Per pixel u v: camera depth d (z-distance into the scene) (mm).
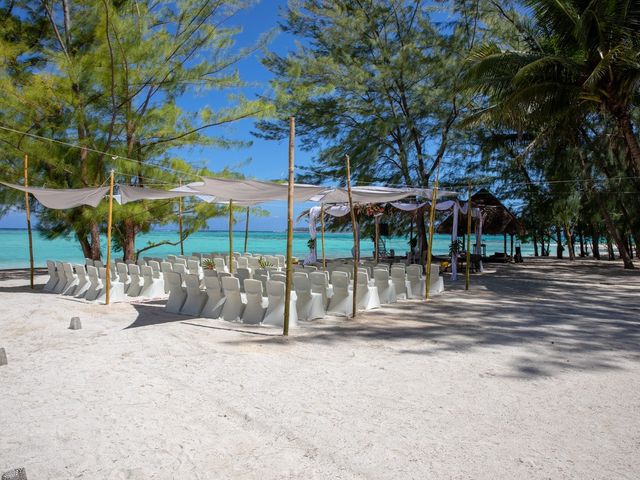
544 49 16281
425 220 23906
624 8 11242
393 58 19375
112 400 4320
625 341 6633
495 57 12969
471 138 22156
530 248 52812
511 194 24078
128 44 14273
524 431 3645
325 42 21641
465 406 4164
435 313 8930
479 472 3016
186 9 15594
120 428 3707
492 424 3777
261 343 6508
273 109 15836
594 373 5133
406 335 7016
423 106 20078
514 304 10062
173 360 5656
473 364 5480
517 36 19328
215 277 8328
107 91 14711
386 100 20578
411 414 3979
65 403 4242
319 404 4215
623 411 4047
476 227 18500
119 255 31578
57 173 14500
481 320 8219
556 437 3537
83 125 14164
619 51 11047
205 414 3990
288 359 5695
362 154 20875
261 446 3396
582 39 11609
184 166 15633
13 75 14875
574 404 4215
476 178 23172
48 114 14219
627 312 9094
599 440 3484
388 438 3518
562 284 14203
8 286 13156
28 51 15227
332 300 8859
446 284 14164
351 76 19422
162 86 15477
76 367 5367
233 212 16781
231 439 3512
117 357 5793
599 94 12562
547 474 2992
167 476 2980
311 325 7773
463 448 3355
